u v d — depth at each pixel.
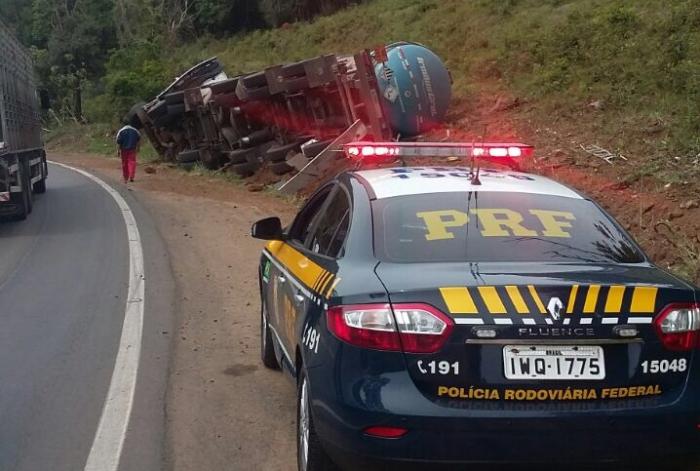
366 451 3.82
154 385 6.55
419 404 3.75
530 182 5.20
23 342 7.83
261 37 42.62
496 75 20.14
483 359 3.77
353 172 5.48
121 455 5.24
